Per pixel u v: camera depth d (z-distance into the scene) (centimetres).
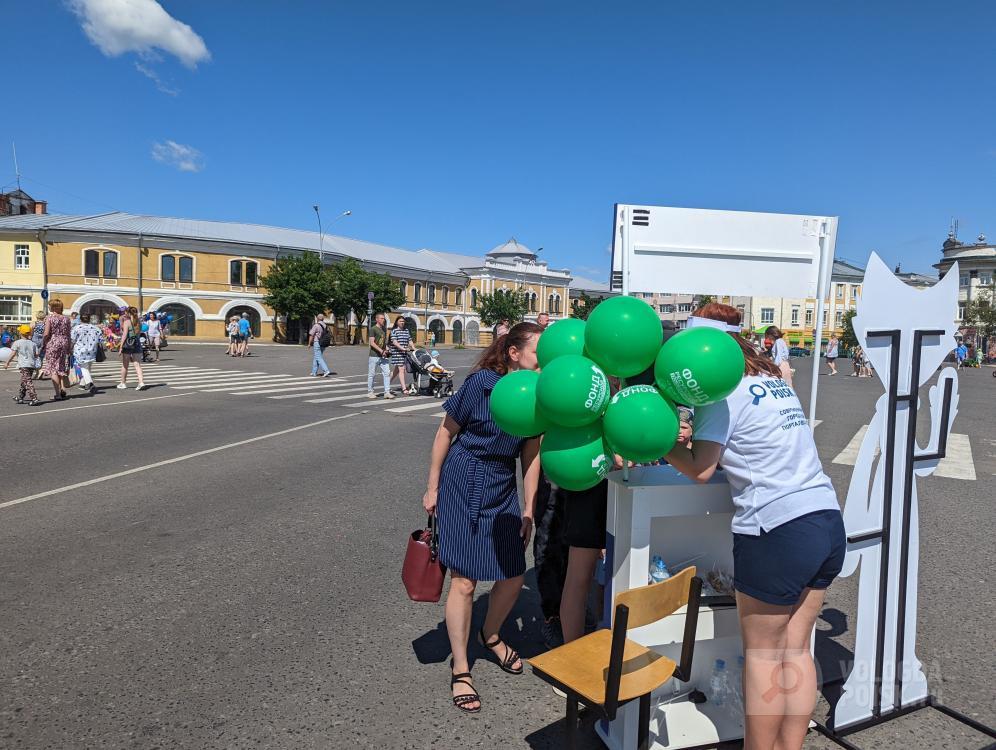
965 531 556
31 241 4506
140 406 1212
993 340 5894
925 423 1244
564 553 352
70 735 260
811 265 315
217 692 294
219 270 4912
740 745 267
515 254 8338
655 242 304
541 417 256
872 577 278
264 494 626
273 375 1934
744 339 264
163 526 522
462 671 296
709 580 281
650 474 267
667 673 233
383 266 5838
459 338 6831
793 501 222
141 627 352
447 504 300
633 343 236
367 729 271
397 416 1159
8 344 3019
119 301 4644
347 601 394
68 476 677
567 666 238
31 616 362
